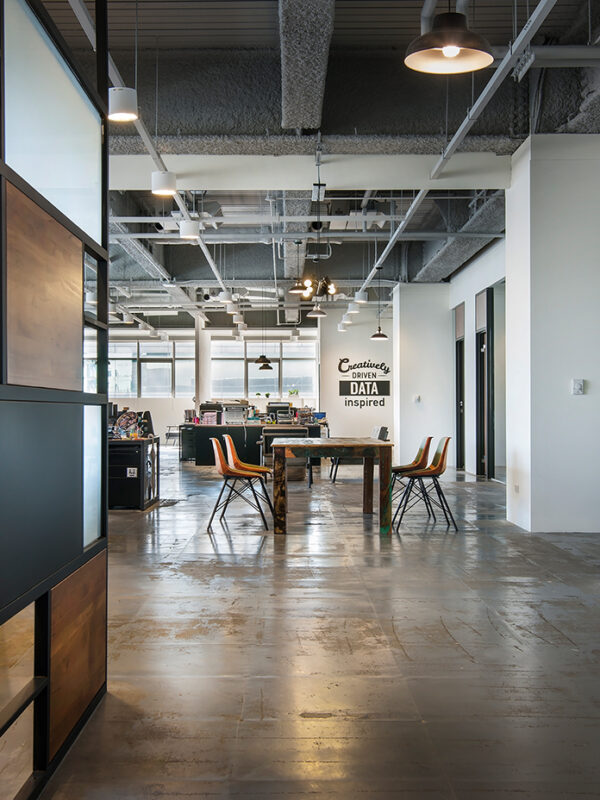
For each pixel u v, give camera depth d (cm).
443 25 323
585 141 666
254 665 319
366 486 786
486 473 1158
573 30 590
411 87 650
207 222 965
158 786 216
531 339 668
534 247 668
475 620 389
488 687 294
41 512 213
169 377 2275
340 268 1401
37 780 211
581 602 425
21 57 208
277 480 657
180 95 639
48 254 221
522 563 532
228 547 594
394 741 246
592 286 669
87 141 277
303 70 517
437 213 1113
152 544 608
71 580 242
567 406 667
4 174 185
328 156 711
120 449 816
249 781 220
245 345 2252
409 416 1374
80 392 251
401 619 390
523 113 666
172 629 371
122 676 305
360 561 538
